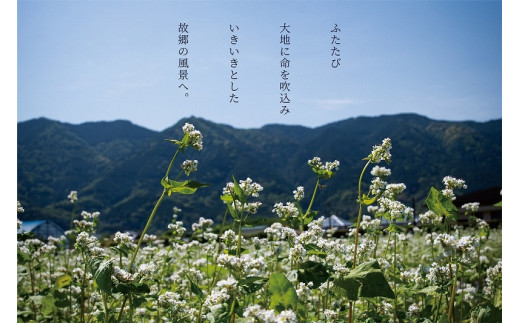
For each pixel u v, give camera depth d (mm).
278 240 6977
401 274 6977
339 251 6520
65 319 6922
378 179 6098
